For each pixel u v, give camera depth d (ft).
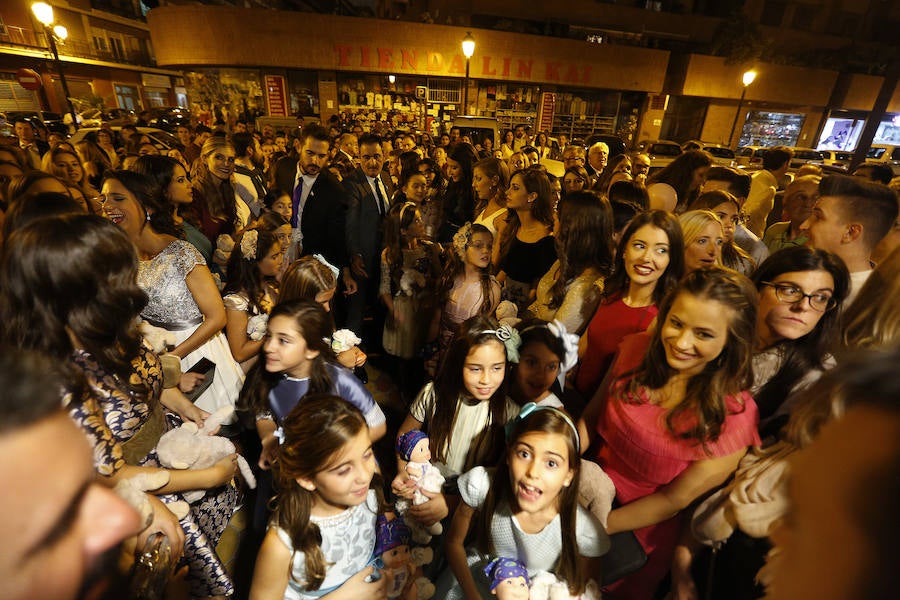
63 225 3.44
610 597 5.06
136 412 4.20
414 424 6.00
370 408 5.88
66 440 1.19
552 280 7.86
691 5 60.39
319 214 12.08
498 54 52.39
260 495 6.41
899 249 4.04
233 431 7.07
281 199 11.44
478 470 4.63
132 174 6.09
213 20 46.42
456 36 50.72
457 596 4.79
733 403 4.07
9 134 31.68
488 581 4.64
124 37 86.99
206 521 5.53
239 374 7.77
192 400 6.36
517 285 9.48
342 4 72.02
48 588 1.09
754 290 3.91
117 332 3.83
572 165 15.16
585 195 7.25
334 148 22.47
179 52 48.16
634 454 4.54
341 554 4.44
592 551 4.28
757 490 3.60
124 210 5.96
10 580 1.03
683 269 6.19
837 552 0.93
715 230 6.82
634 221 6.23
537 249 9.10
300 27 47.55
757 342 4.98
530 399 5.78
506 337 5.16
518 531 4.31
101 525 1.24
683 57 59.57
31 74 38.68
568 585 4.19
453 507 5.57
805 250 4.49
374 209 12.07
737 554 3.82
